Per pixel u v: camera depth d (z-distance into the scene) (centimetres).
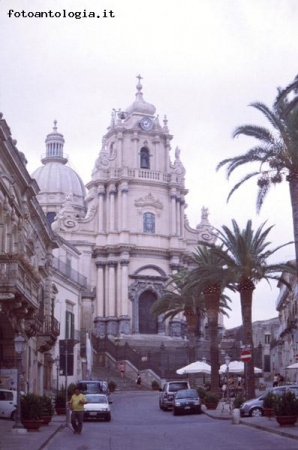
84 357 6506
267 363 9794
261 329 9969
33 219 4178
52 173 11312
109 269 8581
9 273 2714
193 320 5828
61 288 5688
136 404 5041
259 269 3906
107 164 8906
